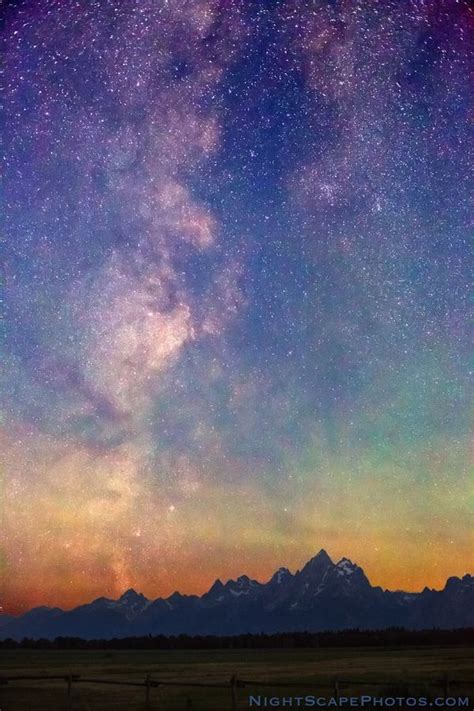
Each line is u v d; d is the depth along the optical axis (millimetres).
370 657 105688
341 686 39469
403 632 180250
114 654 144125
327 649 148500
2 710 38906
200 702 40469
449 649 134000
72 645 195625
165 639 190000
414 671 67500
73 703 40625
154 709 38219
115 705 39719
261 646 167875
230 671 74875
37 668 88062
